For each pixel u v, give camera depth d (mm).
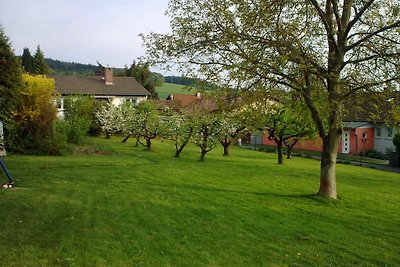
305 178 19812
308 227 10094
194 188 14500
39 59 86438
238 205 12031
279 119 26031
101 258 6910
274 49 11859
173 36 12812
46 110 22828
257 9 11641
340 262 7703
